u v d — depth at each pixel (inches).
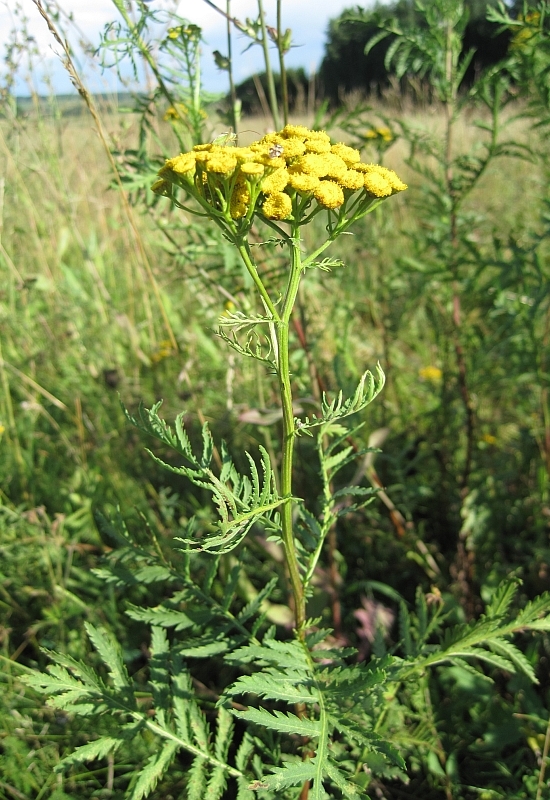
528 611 9.7
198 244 14.7
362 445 17.9
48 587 15.2
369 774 11.0
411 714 11.6
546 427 17.4
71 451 18.2
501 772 12.0
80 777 11.8
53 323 22.8
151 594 15.9
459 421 18.9
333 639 14.2
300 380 15.3
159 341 23.8
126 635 14.9
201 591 11.1
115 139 14.8
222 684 13.9
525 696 13.0
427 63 16.3
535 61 14.4
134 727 9.7
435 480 19.1
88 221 25.3
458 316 17.8
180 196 14.2
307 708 10.9
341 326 21.1
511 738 12.3
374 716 10.9
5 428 19.1
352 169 9.0
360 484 18.1
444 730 12.7
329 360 20.4
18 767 11.7
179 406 20.2
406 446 18.3
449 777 11.8
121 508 17.6
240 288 15.1
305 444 18.2
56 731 12.4
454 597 15.6
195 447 18.8
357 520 17.7
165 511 17.4
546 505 17.0
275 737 11.9
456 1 15.6
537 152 15.4
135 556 11.1
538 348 15.9
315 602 14.1
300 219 8.5
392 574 16.9
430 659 10.1
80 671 9.8
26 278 21.4
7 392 18.1
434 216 17.7
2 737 12.1
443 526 18.3
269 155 8.1
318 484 17.6
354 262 24.5
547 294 15.2
